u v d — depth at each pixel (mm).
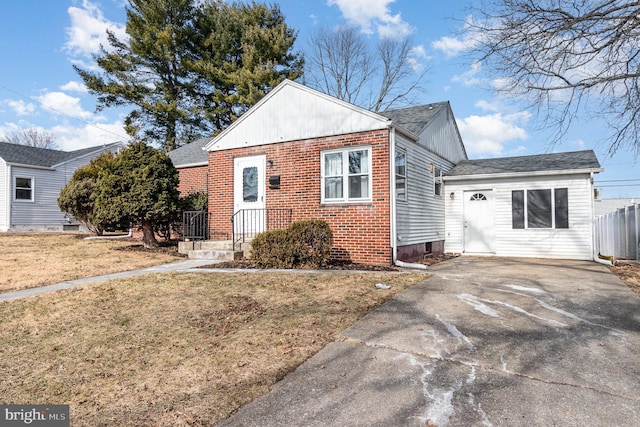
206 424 2588
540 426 2496
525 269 8719
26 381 3301
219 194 11461
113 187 10633
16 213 19266
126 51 24938
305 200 9992
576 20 7918
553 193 11805
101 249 11180
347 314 4910
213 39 26188
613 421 2553
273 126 10578
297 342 4004
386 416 2627
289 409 2746
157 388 3113
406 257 9820
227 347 3918
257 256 8492
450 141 14438
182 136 27734
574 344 3914
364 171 9320
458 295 5879
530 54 8719
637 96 8695
